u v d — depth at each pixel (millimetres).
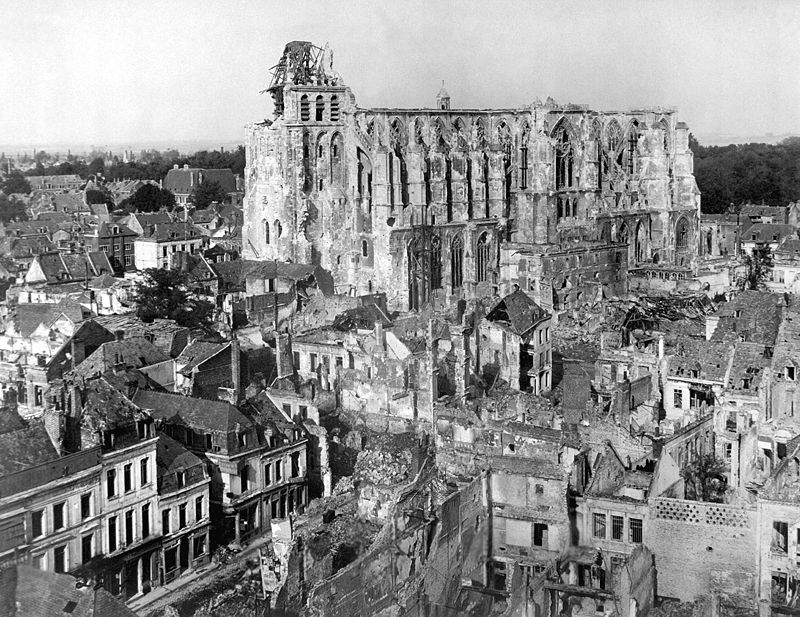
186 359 144750
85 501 97125
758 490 97125
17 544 90500
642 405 134250
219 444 113875
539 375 161875
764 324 143375
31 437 95750
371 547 90250
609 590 90188
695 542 96000
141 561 102688
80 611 74500
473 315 168875
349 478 119750
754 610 94125
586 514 100250
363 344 151125
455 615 94688
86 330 144750
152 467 104062
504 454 109875
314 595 81812
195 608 97750
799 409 114625
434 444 121812
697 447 120812
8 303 186250
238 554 111500
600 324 189750
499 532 103625
